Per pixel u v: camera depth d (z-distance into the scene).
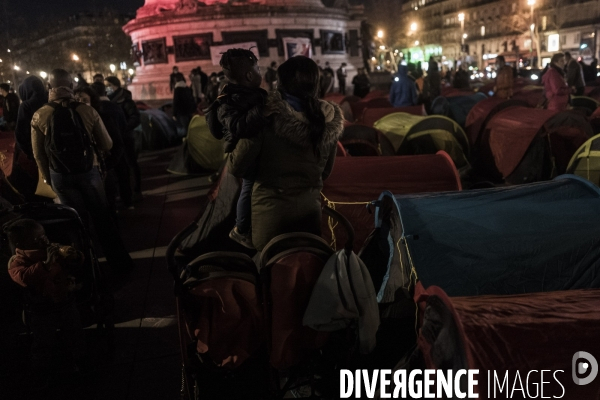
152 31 27.20
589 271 3.40
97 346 4.32
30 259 3.71
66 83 5.11
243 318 2.79
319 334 2.91
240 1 27.39
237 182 5.79
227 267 2.86
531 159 8.59
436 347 2.44
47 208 4.22
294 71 2.94
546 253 3.44
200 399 2.96
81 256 3.93
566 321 2.35
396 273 3.81
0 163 7.26
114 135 6.52
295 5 26.75
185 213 8.09
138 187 8.89
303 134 2.92
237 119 2.85
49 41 68.81
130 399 3.62
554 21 67.75
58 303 3.73
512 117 8.91
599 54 61.75
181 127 15.81
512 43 76.38
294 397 3.40
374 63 54.66
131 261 5.81
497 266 3.40
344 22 29.61
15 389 3.80
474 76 54.03
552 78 10.38
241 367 2.93
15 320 4.73
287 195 3.06
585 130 8.31
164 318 4.75
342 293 2.79
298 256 2.82
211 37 26.14
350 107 14.20
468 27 91.19
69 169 5.00
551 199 3.90
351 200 5.23
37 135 5.02
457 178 5.30
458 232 3.55
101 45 76.56
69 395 3.70
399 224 3.84
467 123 10.14
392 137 9.10
